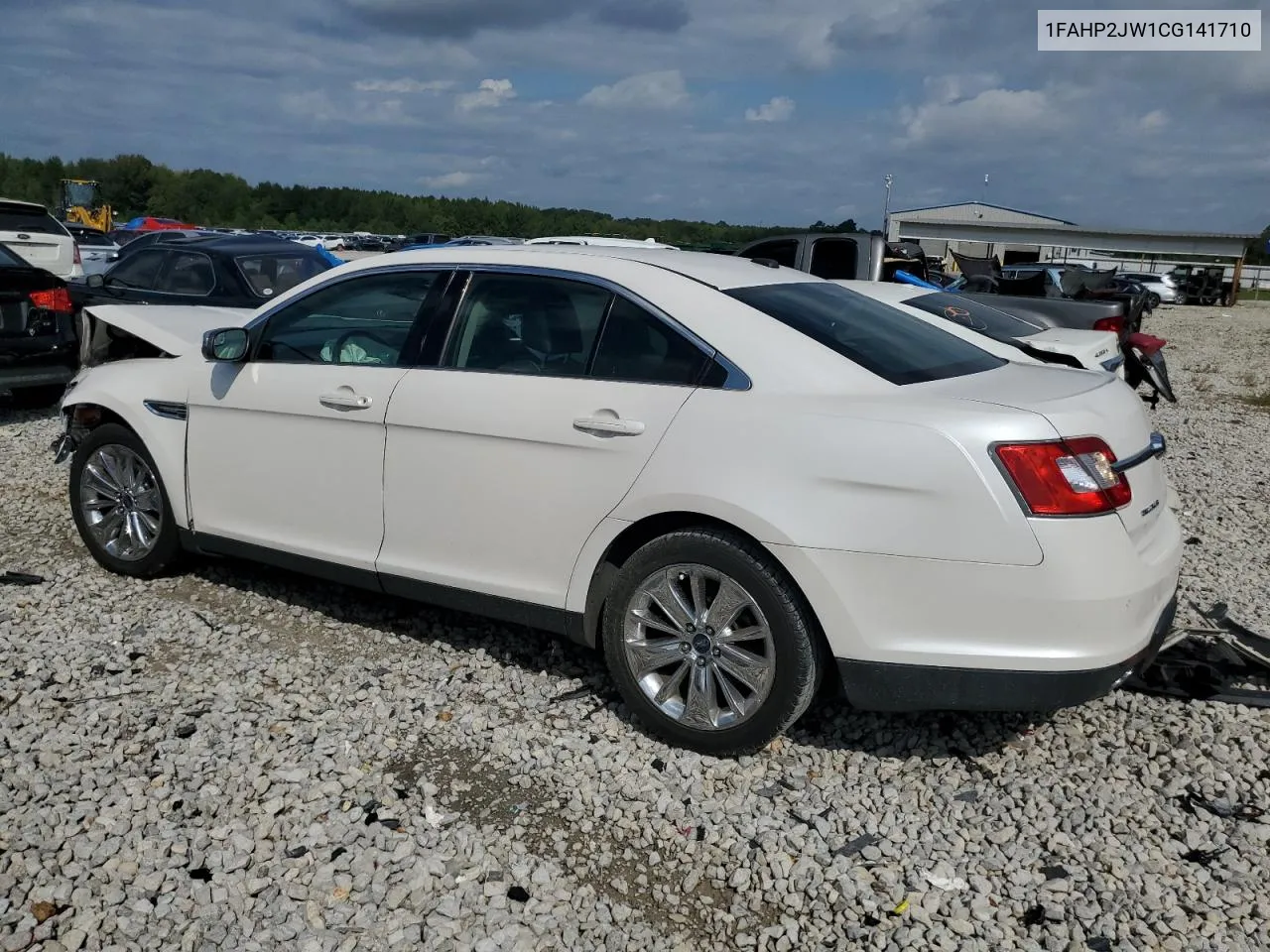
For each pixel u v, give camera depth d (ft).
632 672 12.50
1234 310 132.87
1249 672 14.14
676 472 11.74
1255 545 21.01
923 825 10.99
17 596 16.60
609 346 12.69
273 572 17.97
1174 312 121.70
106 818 10.71
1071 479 10.49
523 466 12.87
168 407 16.44
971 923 9.48
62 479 23.86
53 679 13.78
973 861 10.37
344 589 17.26
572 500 12.54
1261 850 10.50
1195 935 9.30
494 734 12.68
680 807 11.21
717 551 11.62
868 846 10.57
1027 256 210.59
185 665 14.38
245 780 11.49
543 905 9.68
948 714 13.17
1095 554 10.45
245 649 14.99
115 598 16.67
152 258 34.42
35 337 29.66
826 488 11.00
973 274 70.59
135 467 17.19
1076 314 35.70
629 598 12.36
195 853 10.21
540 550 12.92
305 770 11.72
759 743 11.87
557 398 12.67
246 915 9.45
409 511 13.94
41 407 32.96
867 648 11.03
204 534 16.33
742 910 9.73
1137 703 13.42
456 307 13.91
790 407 11.39
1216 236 201.87
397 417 13.82
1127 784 11.69
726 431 11.55
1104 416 11.27
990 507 10.44
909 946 9.20
